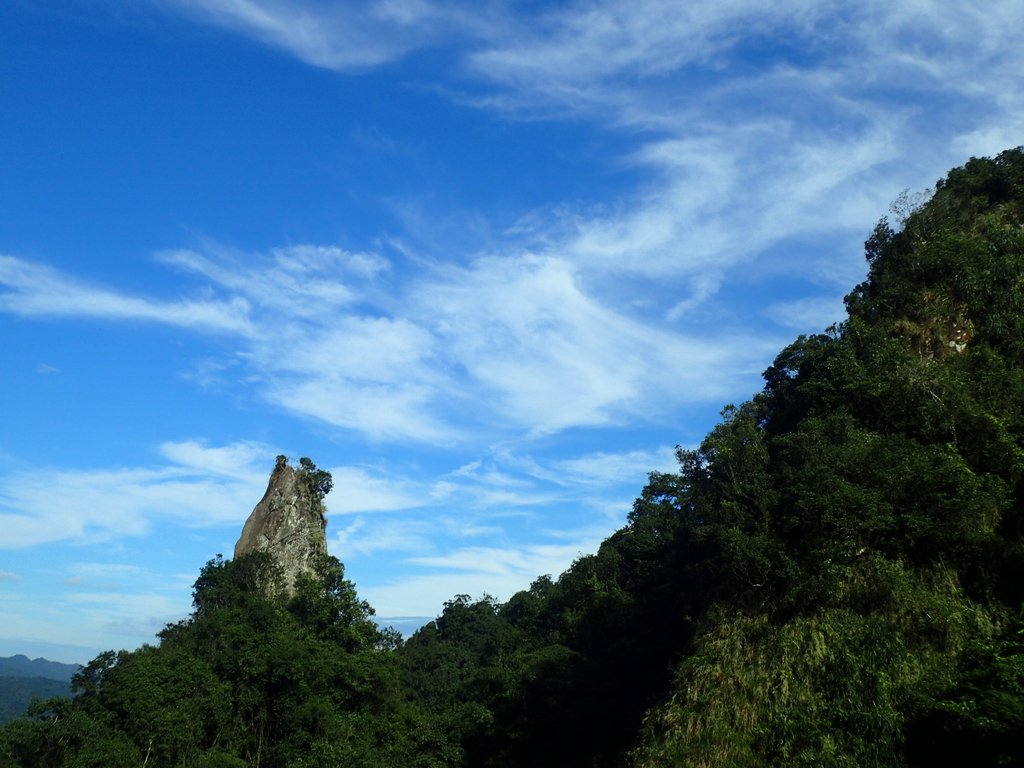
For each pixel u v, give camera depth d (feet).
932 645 87.04
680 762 89.30
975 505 92.38
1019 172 150.71
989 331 118.32
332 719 167.32
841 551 95.61
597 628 174.60
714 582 118.83
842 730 82.17
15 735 136.36
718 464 121.08
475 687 204.03
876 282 142.61
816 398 122.21
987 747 71.56
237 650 172.96
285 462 246.06
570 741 162.71
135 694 148.77
